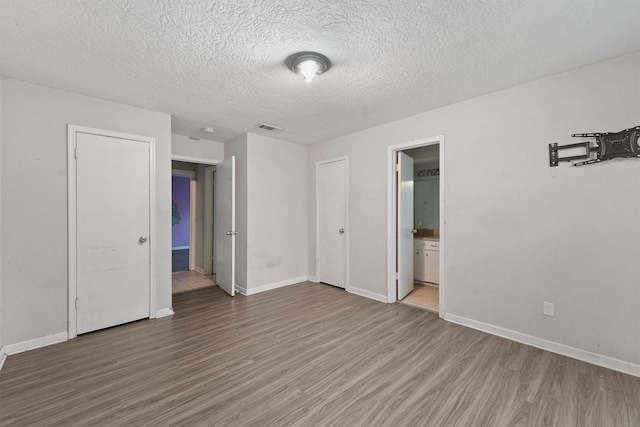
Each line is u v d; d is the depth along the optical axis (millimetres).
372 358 2170
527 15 1569
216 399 1695
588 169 2121
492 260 2598
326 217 4359
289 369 2021
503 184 2527
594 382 1850
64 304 2486
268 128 3684
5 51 1892
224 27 1670
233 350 2303
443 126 2924
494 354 2223
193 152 4191
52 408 1613
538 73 2238
